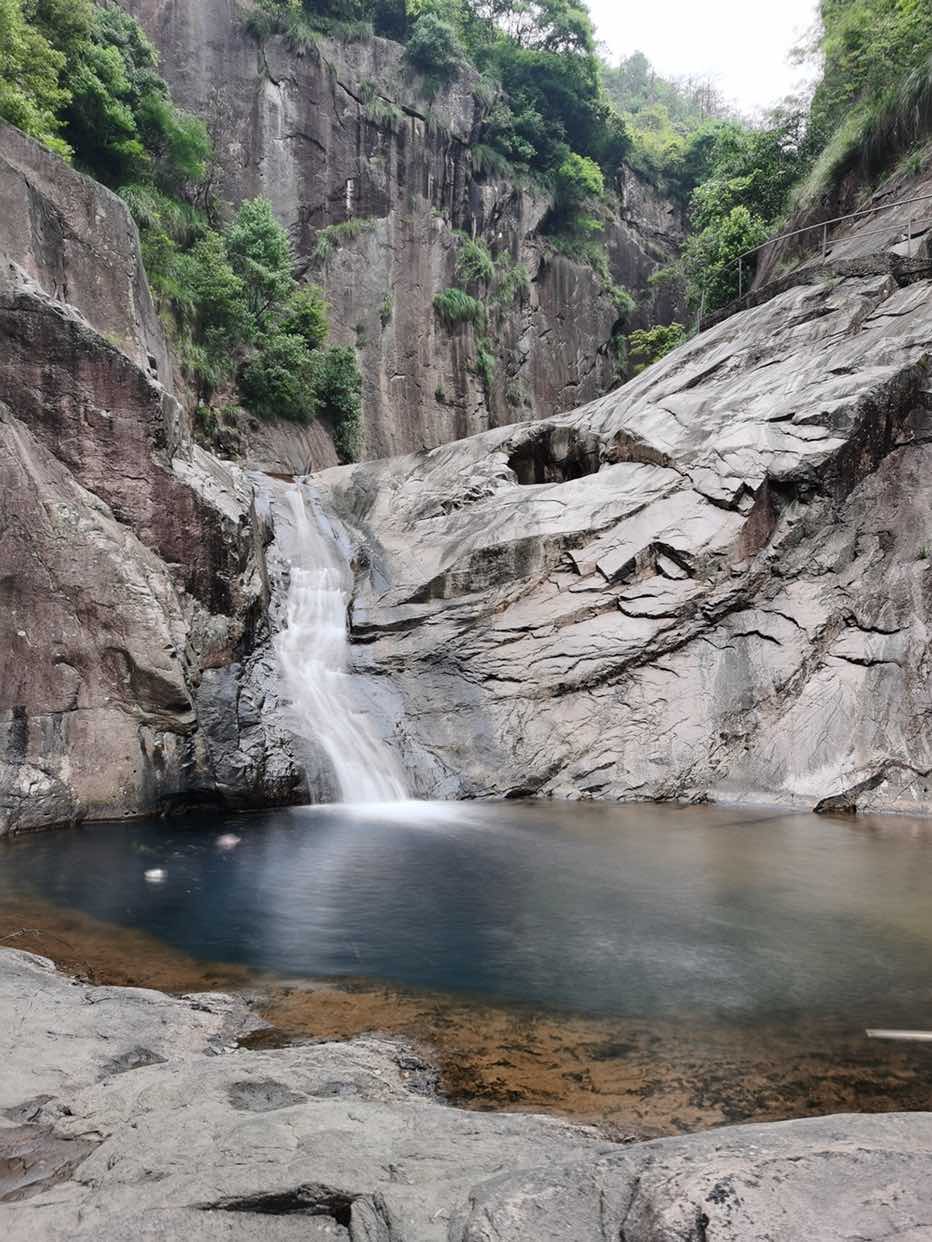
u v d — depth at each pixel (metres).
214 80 34.97
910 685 13.09
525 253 43.25
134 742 11.02
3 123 14.17
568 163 45.16
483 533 16.55
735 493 14.98
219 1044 4.46
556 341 44.03
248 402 28.66
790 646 13.86
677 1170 2.37
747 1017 4.98
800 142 29.77
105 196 15.50
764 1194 2.21
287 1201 2.59
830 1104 3.95
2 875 8.18
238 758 11.81
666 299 50.03
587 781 13.21
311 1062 4.06
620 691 13.97
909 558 14.23
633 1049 4.54
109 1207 2.55
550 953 6.12
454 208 41.00
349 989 5.41
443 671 14.60
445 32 40.38
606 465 19.00
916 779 12.36
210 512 12.71
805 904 7.38
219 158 34.44
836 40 28.58
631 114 67.06
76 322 11.73
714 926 6.79
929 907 7.35
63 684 10.73
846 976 5.66
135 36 27.94
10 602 10.57
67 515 11.10
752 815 11.84
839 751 12.77
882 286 18.69
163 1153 2.91
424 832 10.46
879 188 23.75
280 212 35.75
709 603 14.36
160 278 25.00
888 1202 2.16
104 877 8.19
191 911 7.15
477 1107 3.84
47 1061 3.86
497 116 43.41
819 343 18.28
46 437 11.48
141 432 12.13
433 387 38.78
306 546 18.02
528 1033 4.74
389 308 37.84
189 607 12.45
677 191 53.22
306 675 14.23
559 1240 2.15
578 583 15.19
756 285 27.62
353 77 38.16
